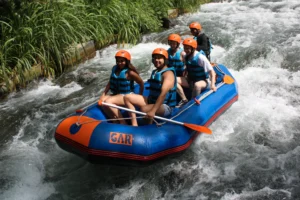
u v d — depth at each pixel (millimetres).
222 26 8469
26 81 5926
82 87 6004
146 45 7730
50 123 4930
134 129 3510
